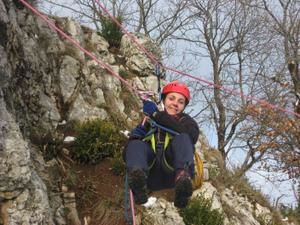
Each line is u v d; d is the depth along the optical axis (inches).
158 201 432.1
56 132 435.8
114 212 392.5
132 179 213.6
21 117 395.5
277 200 604.7
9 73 373.1
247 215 518.6
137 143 222.7
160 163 222.8
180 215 435.5
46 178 385.1
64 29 529.7
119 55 603.2
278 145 886.4
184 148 216.1
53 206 370.0
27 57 427.2
